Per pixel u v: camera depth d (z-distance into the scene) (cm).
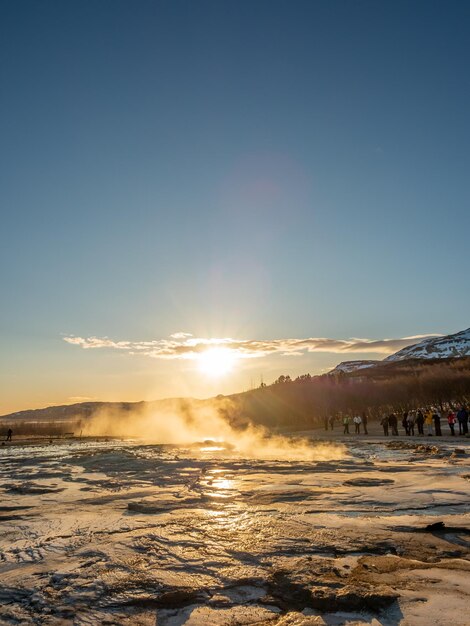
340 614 408
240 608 431
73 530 739
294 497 970
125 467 1741
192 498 998
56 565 564
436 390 6662
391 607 413
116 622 410
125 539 663
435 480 1150
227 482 1227
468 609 405
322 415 6925
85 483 1332
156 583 492
